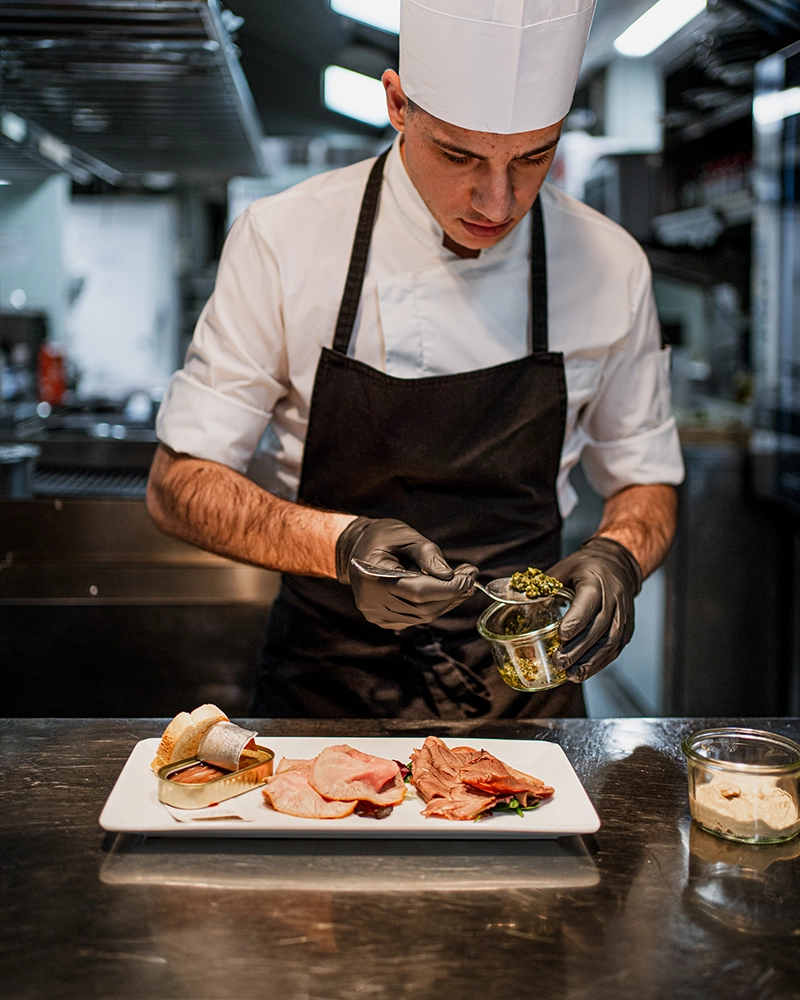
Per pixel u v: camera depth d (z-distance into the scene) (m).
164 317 6.10
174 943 0.83
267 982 0.78
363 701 1.54
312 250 1.51
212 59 2.27
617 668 3.98
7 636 2.45
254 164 3.72
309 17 3.19
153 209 5.99
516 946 0.84
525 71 1.17
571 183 5.00
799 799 1.04
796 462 2.84
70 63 2.30
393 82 1.40
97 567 2.44
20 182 4.75
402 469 1.51
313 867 0.95
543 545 1.60
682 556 3.30
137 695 2.49
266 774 1.08
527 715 1.54
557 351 1.56
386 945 0.83
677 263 4.29
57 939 0.83
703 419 3.94
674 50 3.64
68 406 4.31
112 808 0.99
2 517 2.43
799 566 3.23
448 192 1.29
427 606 1.22
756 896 0.92
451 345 1.53
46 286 4.89
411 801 1.05
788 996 0.78
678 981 0.79
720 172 3.74
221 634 2.48
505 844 1.01
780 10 2.17
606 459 1.73
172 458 1.53
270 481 1.70
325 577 1.53
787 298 2.85
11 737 1.25
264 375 1.53
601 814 1.08
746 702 3.37
